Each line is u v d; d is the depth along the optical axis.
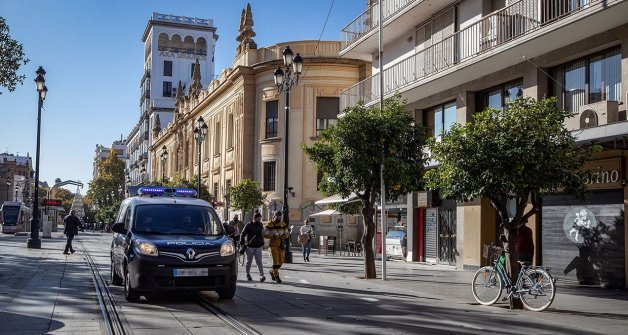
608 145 15.28
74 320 9.62
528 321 10.34
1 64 21.20
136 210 12.84
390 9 25.44
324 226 40.19
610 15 14.72
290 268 21.67
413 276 18.66
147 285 11.26
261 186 42.97
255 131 44.50
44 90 31.44
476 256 20.53
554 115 11.88
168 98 92.88
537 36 16.44
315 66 41.59
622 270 15.44
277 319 9.89
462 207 21.44
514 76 19.36
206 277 11.59
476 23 19.27
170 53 93.25
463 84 21.72
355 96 28.70
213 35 96.38
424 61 23.45
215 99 55.03
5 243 37.72
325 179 18.81
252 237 16.30
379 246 29.94
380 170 17.17
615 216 15.71
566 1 16.84
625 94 15.27
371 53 29.89
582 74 17.14
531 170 11.53
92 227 109.56
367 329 9.08
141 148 104.56
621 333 9.34
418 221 25.41
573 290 15.17
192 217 12.97
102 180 112.06
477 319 10.39
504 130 11.84
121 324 9.28
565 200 17.33
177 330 8.84
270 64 42.59
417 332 8.94
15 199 137.25
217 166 53.56
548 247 17.86
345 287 15.13
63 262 21.73
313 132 41.44
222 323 9.46
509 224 12.29
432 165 22.14
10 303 11.40
